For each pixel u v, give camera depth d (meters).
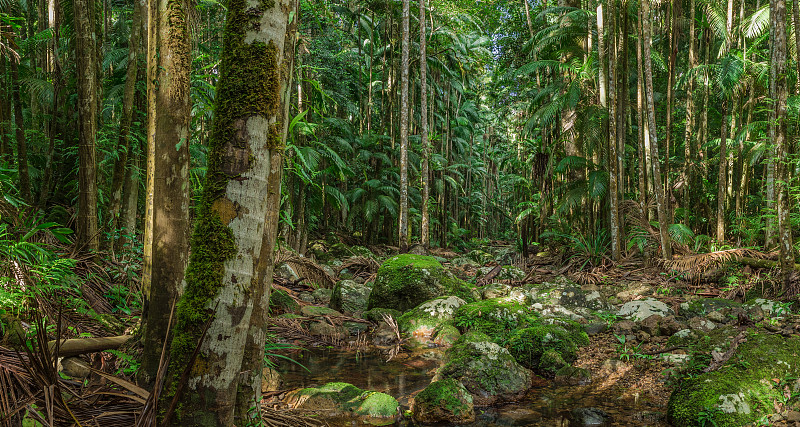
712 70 10.21
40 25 7.77
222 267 2.00
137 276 5.02
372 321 7.03
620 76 10.57
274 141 2.09
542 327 5.31
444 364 4.81
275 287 7.57
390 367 5.07
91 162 4.92
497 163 29.30
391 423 3.67
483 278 9.20
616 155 9.53
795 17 5.98
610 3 8.91
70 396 2.54
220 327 1.99
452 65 20.06
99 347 3.17
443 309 6.64
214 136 2.05
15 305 3.26
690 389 3.74
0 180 4.06
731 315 5.70
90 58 4.79
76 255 4.76
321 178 13.18
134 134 5.50
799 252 7.07
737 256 7.52
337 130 14.41
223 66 2.06
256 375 2.38
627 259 9.19
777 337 4.27
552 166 11.02
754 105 9.49
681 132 14.34
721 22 10.04
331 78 13.91
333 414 3.73
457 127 23.58
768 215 7.21
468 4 16.59
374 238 16.31
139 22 5.17
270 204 2.43
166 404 2.04
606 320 6.20
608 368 4.82
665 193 10.36
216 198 2.02
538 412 3.91
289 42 2.43
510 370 4.40
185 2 2.86
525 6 15.17
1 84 5.17
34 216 4.49
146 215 3.48
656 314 5.99
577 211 11.68
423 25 13.07
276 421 2.83
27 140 7.29
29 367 2.53
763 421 3.38
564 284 7.65
